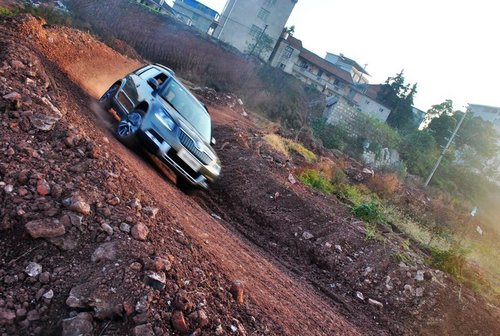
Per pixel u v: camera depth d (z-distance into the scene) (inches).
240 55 1775.3
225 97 1150.3
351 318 283.6
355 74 3257.9
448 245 595.5
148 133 295.7
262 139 676.7
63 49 423.2
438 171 1641.2
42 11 543.2
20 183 146.6
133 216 162.2
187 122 321.7
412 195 904.3
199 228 225.6
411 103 2459.4
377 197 717.9
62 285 120.3
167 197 243.6
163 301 127.4
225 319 139.6
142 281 129.1
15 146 166.7
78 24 765.9
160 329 118.4
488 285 401.1
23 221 132.6
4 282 115.8
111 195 166.4
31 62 258.4
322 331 201.3
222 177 429.4
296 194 437.4
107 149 229.8
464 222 839.1
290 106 1614.2
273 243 360.5
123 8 1503.4
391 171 1219.2
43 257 127.0
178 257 155.6
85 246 135.9
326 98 1787.6
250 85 1621.6
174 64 1450.5
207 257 174.4
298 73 2468.0
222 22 2432.3
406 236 541.0
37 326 110.0
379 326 300.0
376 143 1537.9
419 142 1654.8
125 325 116.4
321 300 282.0
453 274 384.5
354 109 1578.5
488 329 321.1
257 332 146.8
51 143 185.6
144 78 337.4
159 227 170.9
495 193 1744.6
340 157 1089.4
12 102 192.1
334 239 386.9
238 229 344.8
